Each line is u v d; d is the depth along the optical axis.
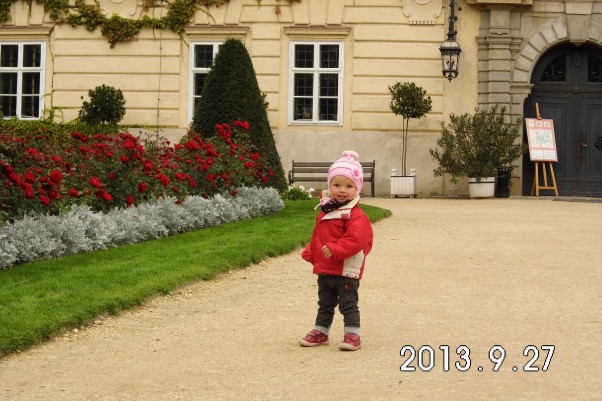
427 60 25.25
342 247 6.54
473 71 25.16
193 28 25.69
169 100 25.78
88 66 26.00
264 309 8.16
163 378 5.84
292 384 5.66
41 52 26.20
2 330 6.71
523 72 25.16
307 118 25.61
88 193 12.26
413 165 25.17
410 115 24.27
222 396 5.41
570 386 5.52
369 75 25.34
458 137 23.77
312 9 25.52
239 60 18.80
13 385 5.73
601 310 7.98
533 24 25.14
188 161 15.43
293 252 11.84
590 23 25.06
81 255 10.73
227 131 16.61
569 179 25.44
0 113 24.91
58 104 26.06
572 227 14.87
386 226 15.05
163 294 8.66
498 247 12.34
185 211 13.73
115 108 24.83
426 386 5.55
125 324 7.52
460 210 18.59
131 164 12.99
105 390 5.58
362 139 25.31
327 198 6.86
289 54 25.55
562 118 25.50
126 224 12.10
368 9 25.36
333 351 6.56
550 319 7.58
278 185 18.97
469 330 7.17
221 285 9.38
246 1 25.67
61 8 26.02
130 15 25.91
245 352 6.53
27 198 10.55
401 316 7.78
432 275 9.99
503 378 5.71
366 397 5.34
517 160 24.94
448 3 25.14
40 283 8.64
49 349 6.68
